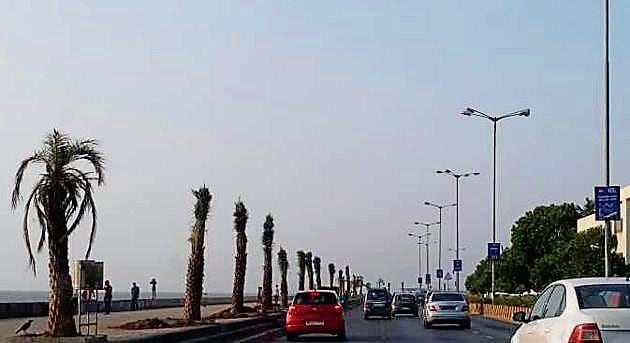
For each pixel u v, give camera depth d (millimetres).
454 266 93875
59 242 29500
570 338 14570
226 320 47594
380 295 69562
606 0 38438
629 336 14406
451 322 52031
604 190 36750
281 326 55000
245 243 58156
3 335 32625
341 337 40656
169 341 30125
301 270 98750
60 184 29406
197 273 44906
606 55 38281
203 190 45250
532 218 91000
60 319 29516
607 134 38031
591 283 15773
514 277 90438
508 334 45500
